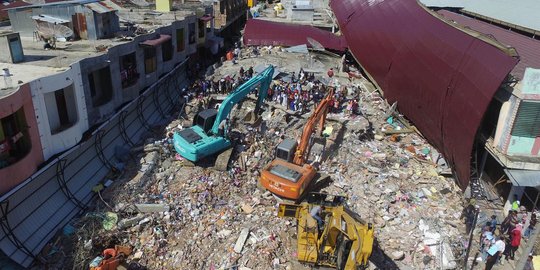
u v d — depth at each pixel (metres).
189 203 22.31
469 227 21.19
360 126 31.36
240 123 30.75
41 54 25.31
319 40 48.47
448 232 21.03
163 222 20.80
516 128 20.22
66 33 28.08
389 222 21.59
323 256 17.28
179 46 39.94
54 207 20.58
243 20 70.88
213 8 52.62
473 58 24.52
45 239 19.14
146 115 31.91
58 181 21.39
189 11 44.72
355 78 42.66
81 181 22.91
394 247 19.97
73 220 20.77
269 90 34.88
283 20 59.62
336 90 36.97
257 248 19.31
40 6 28.91
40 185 20.19
